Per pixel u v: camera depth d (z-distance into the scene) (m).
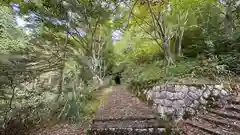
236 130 2.37
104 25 6.64
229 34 4.19
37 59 4.32
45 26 5.16
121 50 9.73
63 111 4.24
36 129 3.76
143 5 5.64
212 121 2.81
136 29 7.40
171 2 5.24
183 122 3.18
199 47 4.80
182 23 5.38
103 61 9.00
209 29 4.75
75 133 3.46
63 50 5.61
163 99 3.89
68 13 5.11
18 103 3.65
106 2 5.37
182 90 3.67
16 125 3.47
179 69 4.44
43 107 4.13
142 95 5.14
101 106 4.75
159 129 2.95
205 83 3.57
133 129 3.03
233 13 4.57
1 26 4.20
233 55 3.90
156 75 5.03
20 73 3.64
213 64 3.98
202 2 5.08
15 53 3.76
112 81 9.70
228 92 3.23
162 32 5.52
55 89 4.62
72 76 5.11
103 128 3.18
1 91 3.35
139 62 7.79
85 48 6.82
